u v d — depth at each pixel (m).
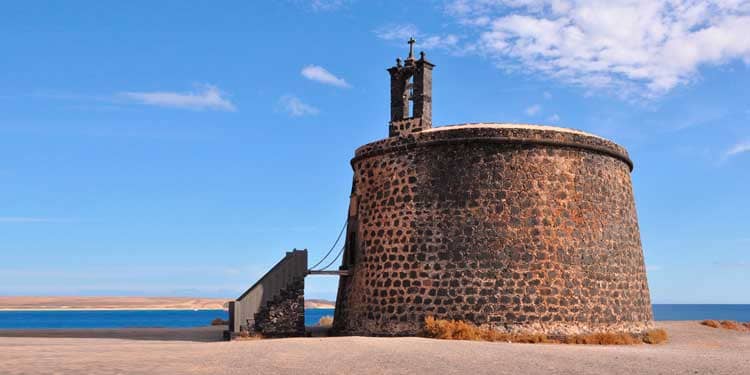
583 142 24.69
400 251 24.55
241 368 14.00
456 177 24.11
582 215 24.16
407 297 23.98
